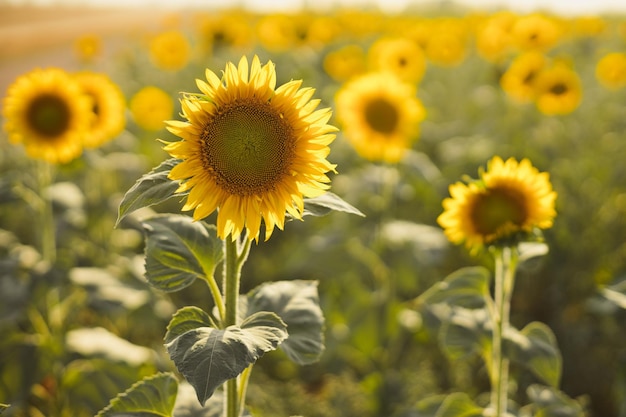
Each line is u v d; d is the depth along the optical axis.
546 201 2.88
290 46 13.80
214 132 1.96
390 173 5.46
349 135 5.23
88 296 4.26
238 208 1.98
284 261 6.46
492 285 5.62
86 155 4.80
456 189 2.97
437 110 10.75
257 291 2.47
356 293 5.39
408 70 8.54
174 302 6.11
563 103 7.94
